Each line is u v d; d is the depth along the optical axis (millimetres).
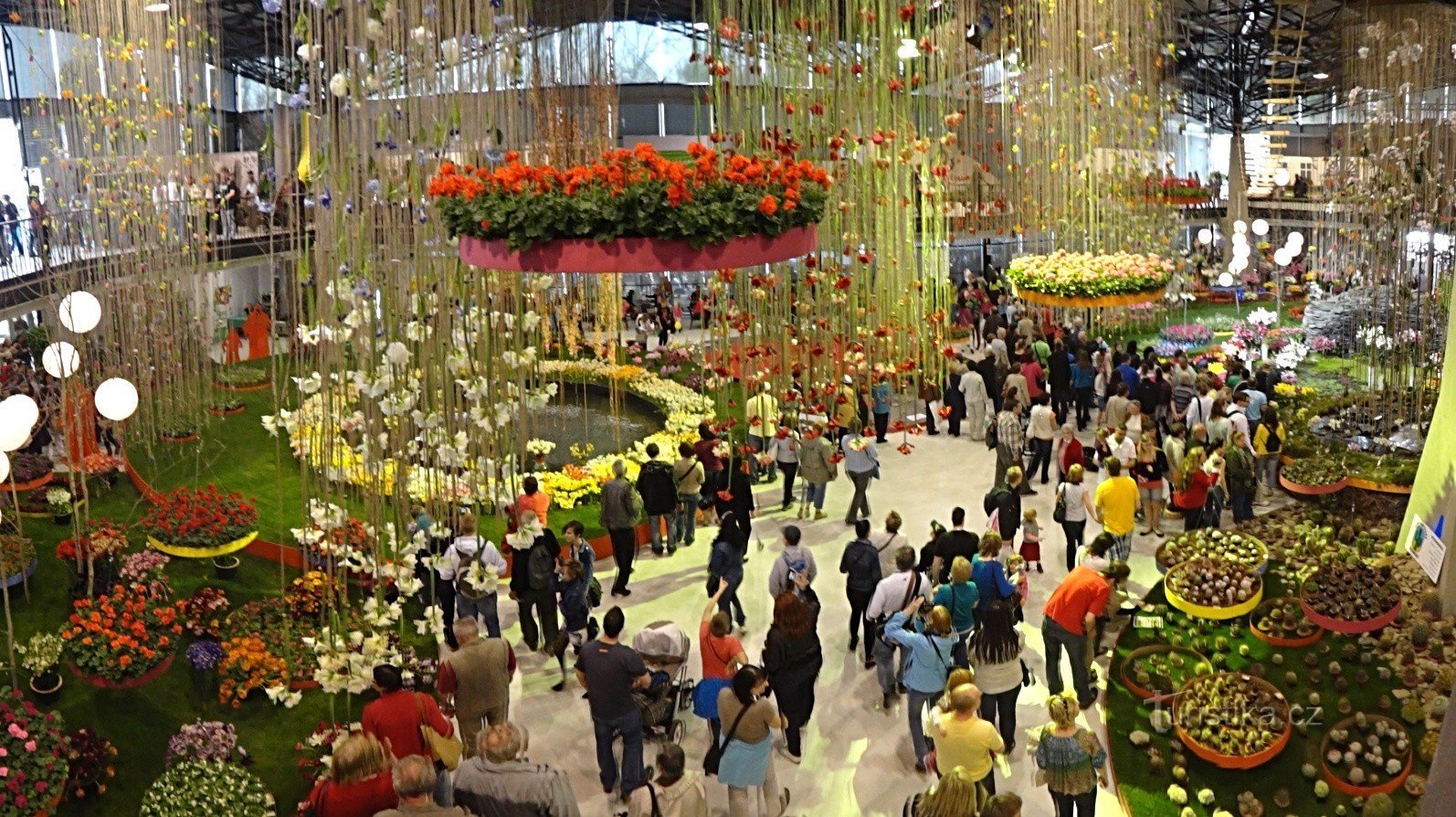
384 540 6168
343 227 5332
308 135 5266
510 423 6039
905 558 7000
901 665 7480
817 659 6621
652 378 15164
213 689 7414
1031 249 17422
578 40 9789
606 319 9656
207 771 6262
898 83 7852
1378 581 8094
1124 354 14547
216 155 13609
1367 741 6555
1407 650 7512
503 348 5961
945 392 12992
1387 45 11852
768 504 10977
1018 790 6352
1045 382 14133
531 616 8039
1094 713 7098
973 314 18359
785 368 7941
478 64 5273
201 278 11602
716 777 6527
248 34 14117
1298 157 24125
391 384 5703
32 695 7086
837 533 10164
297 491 11156
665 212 4922
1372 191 12039
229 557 9055
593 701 6219
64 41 9930
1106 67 13062
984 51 13141
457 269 5660
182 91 10367
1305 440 11719
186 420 11820
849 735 6969
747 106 7266
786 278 7863
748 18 7250
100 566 8172
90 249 10242
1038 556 8898
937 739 5707
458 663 6160
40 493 9930
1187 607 8109
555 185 5004
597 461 11586
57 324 9117
